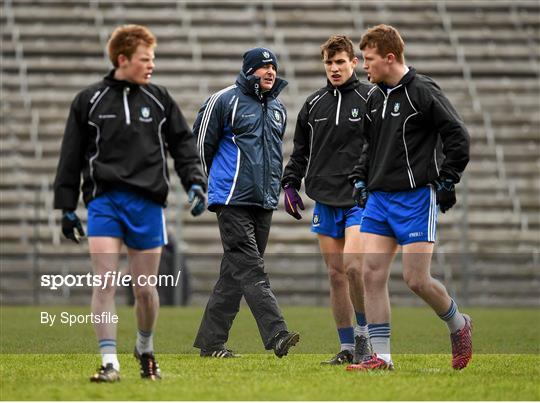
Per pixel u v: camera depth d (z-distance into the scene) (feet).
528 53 336.29
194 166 78.18
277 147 103.55
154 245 77.97
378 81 87.04
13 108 307.17
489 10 349.61
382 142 87.45
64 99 311.06
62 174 77.41
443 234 277.44
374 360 89.15
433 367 94.12
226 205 101.35
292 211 103.65
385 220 87.51
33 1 335.67
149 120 77.66
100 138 76.95
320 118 99.81
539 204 288.30
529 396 73.00
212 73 321.32
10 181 282.77
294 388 75.61
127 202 76.74
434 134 86.84
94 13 334.85
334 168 98.99
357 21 339.57
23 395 71.05
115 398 69.97
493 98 320.09
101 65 322.55
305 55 328.90
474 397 72.18
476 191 290.76
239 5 340.59
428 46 334.85
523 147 304.09
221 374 85.46
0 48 323.16
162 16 334.65
